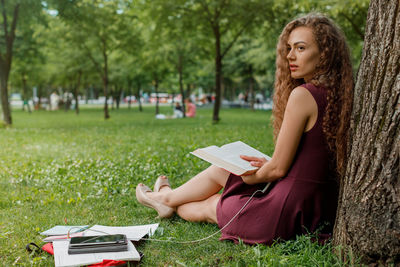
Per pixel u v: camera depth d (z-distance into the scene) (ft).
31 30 69.00
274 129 9.60
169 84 113.29
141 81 115.65
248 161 9.21
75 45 73.61
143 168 19.43
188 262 8.34
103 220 11.69
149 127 52.01
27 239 9.86
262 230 8.76
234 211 9.17
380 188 6.92
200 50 72.02
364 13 41.68
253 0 48.14
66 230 10.08
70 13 50.88
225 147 9.65
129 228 10.21
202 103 162.61
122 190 15.11
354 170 7.38
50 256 8.73
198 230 10.21
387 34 6.90
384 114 6.88
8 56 55.93
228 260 8.29
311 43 8.23
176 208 11.11
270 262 7.70
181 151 25.72
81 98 242.17
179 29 55.21
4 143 33.99
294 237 8.71
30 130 48.73
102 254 8.15
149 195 11.49
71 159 23.94
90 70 98.84
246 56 96.63
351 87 8.04
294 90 8.21
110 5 64.85
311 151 8.28
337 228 7.89
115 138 37.17
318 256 7.78
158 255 8.79
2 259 8.64
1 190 15.87
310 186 8.37
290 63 8.55
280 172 8.50
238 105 138.51
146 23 57.57
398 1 6.75
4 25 54.95
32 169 20.66
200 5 53.21
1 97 56.90
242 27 55.72
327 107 8.00
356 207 7.28
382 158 6.88
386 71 6.89
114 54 85.51
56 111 135.74
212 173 10.12
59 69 106.52
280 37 8.96
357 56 51.85
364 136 7.21
